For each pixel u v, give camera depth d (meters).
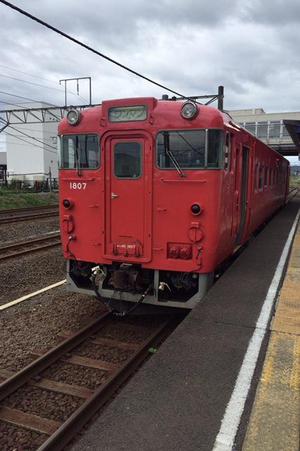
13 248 12.94
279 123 42.94
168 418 3.16
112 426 3.07
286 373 3.78
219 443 2.88
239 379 3.71
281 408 3.25
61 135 6.80
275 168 16.05
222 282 6.68
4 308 7.64
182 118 6.02
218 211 6.04
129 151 6.34
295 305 5.61
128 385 3.63
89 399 4.49
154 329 6.82
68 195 6.82
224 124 6.07
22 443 4.05
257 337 4.58
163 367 3.94
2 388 4.82
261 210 12.23
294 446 2.82
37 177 61.97
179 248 6.16
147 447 2.85
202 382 3.67
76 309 7.68
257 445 2.84
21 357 5.81
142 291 6.56
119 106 6.31
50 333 6.62
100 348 6.09
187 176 6.03
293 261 8.26
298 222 15.72
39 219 20.27
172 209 6.14
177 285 6.44
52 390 4.95
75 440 4.04
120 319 7.21
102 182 6.50
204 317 5.18
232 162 6.84
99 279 6.79
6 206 25.72
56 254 12.33
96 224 6.63
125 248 6.47
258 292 6.17
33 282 9.47
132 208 6.38
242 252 9.23
